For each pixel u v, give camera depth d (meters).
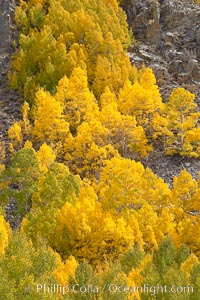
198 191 43.91
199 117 66.38
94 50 74.81
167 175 57.12
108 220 37.34
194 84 73.25
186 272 28.64
